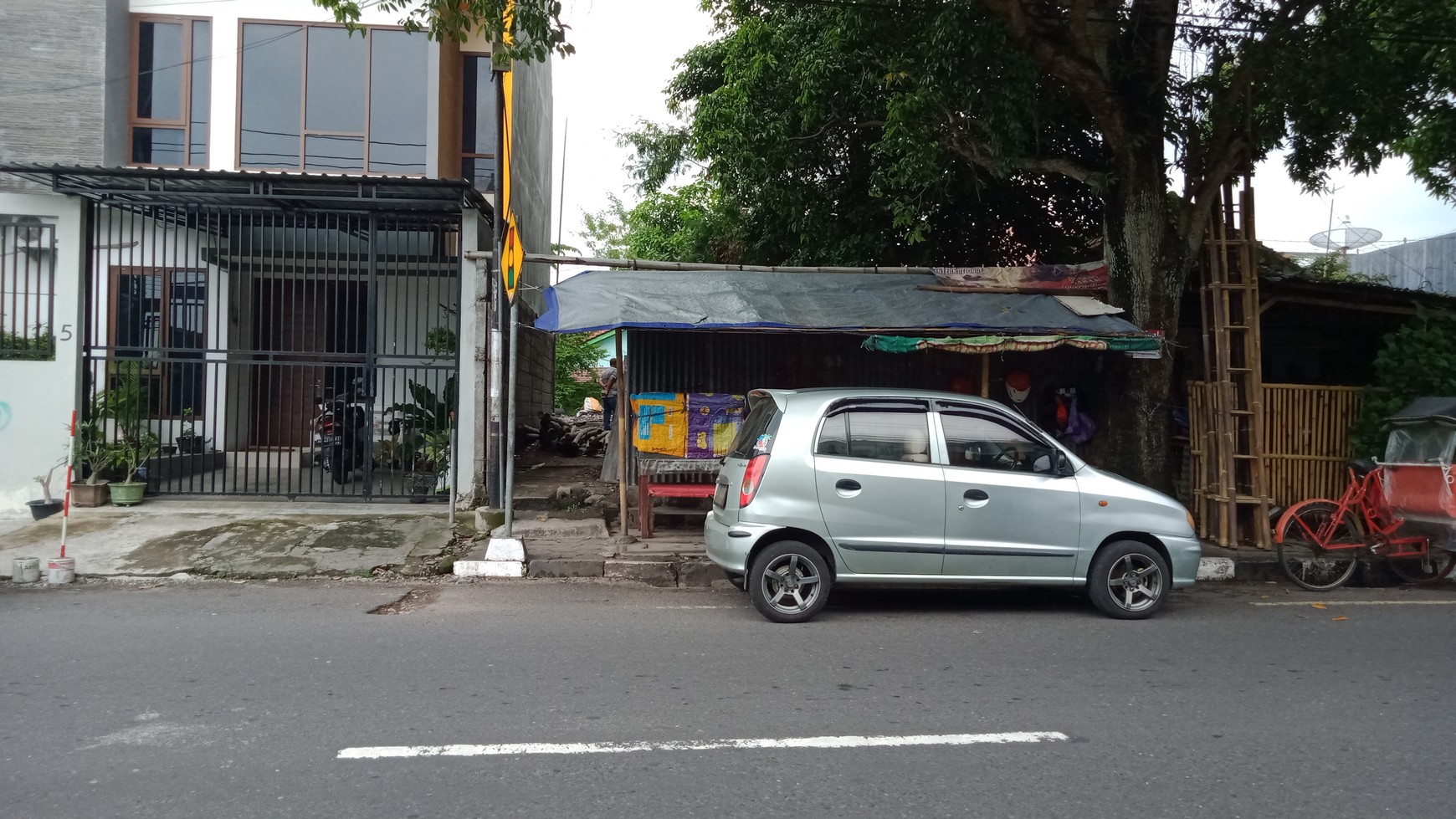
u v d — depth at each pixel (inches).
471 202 422.0
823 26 439.5
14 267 417.7
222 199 411.2
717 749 171.0
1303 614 289.4
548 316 354.3
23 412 419.2
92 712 186.4
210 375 492.4
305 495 440.8
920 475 271.4
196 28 490.0
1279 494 398.0
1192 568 281.9
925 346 354.9
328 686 204.2
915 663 228.5
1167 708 197.0
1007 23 355.6
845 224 508.1
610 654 232.2
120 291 435.2
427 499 438.0
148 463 437.1
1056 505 274.4
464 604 289.3
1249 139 383.2
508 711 189.3
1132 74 387.2
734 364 412.2
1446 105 421.1
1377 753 173.0
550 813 144.7
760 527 268.2
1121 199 398.0
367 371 431.5
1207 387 389.7
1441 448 320.8
